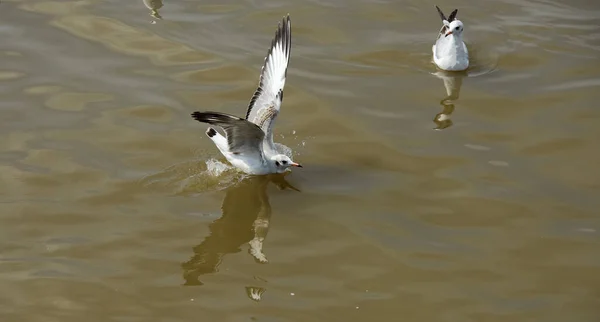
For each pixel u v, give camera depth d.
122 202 14.59
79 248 13.60
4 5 20.12
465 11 20.72
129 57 18.44
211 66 18.25
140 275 13.14
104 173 15.16
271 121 14.80
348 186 15.13
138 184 14.98
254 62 18.41
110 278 13.04
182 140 16.03
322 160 15.76
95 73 17.86
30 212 14.23
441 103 17.42
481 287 13.03
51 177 15.00
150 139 16.00
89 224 14.09
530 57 19.02
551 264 13.48
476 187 15.11
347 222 14.33
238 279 13.12
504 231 14.16
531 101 17.48
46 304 12.52
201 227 14.16
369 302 12.70
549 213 14.52
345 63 18.61
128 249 13.63
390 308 12.59
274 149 15.07
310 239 13.96
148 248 13.68
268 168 14.98
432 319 12.41
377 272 13.27
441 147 16.11
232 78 17.88
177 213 14.43
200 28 19.58
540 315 12.52
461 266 13.43
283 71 14.63
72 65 18.09
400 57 18.94
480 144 16.22
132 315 12.38
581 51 19.19
